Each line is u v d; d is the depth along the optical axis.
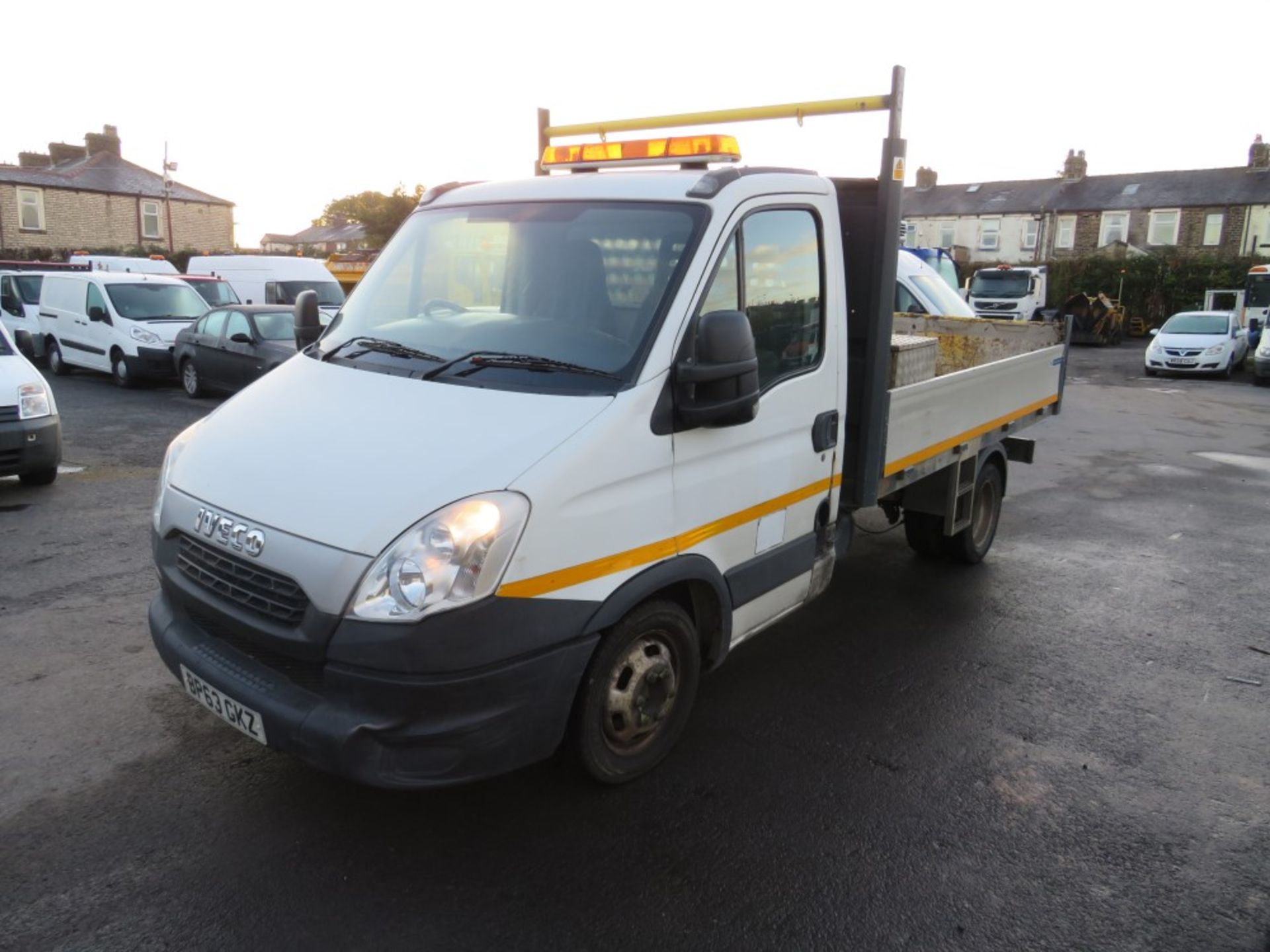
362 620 2.81
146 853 3.26
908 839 3.50
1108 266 42.41
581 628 3.17
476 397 3.33
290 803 3.57
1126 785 3.94
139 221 43.34
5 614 5.39
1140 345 36.28
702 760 4.01
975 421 5.91
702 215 3.57
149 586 5.89
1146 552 7.42
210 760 3.85
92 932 2.87
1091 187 52.94
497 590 2.89
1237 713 4.65
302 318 4.57
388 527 2.86
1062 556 7.27
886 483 4.86
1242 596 6.39
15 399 8.06
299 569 2.89
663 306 3.42
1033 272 31.00
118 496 8.20
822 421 4.25
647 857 3.33
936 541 6.62
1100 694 4.82
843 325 4.36
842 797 3.76
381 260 4.34
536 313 3.70
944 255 19.45
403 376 3.57
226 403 3.88
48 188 39.53
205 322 14.63
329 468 3.12
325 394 3.59
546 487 2.99
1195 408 17.42
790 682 4.86
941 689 4.82
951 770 4.02
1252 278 30.23
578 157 4.48
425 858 3.27
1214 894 3.25
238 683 3.10
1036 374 6.96
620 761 3.64
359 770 2.88
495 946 2.88
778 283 3.92
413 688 2.83
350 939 2.88
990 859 3.40
